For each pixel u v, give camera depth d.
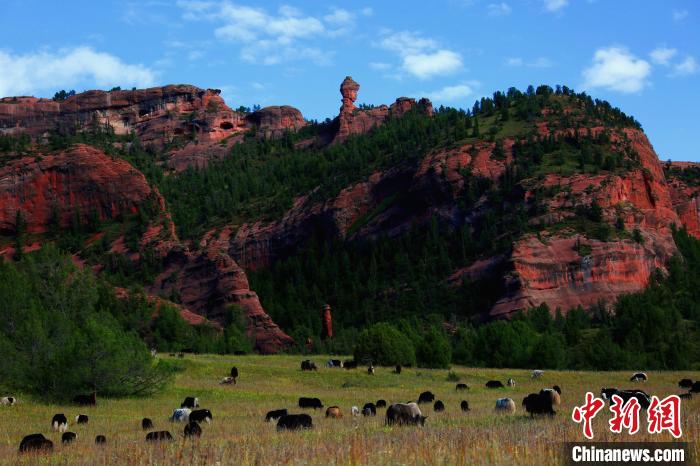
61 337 72.38
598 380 81.06
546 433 30.98
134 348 70.69
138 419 49.31
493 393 68.81
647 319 128.88
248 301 185.62
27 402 59.03
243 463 25.50
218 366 84.31
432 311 189.38
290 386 74.44
